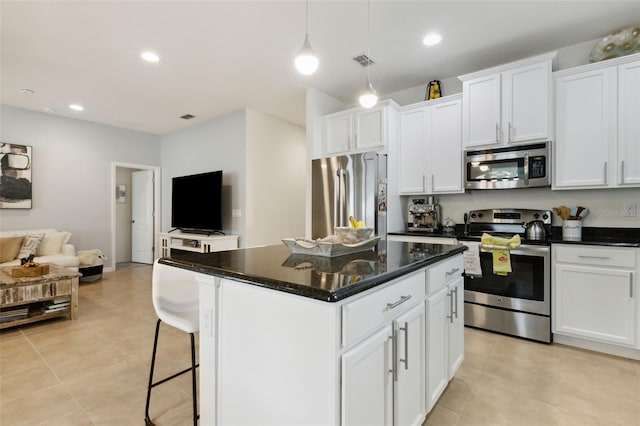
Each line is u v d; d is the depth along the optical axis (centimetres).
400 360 129
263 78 353
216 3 226
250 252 171
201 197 495
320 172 356
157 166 608
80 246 505
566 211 270
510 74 282
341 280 103
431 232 336
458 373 206
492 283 275
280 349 107
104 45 283
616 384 193
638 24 251
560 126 265
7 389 186
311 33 265
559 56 290
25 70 332
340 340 95
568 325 243
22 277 285
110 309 335
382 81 360
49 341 253
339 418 96
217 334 128
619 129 242
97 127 527
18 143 446
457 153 318
